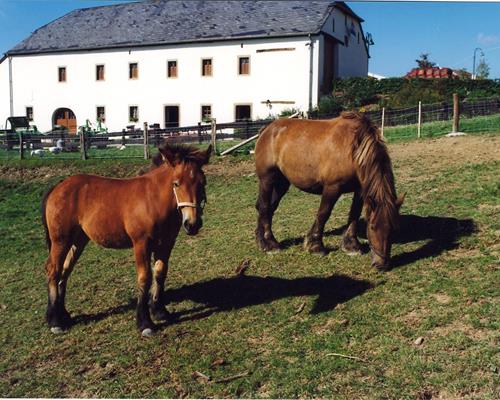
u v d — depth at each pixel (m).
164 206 5.45
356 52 39.31
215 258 7.92
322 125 7.07
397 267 6.48
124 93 36.94
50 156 20.09
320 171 6.89
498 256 6.32
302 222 9.17
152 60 35.72
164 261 5.87
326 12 32.91
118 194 5.70
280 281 6.68
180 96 35.12
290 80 31.94
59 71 39.25
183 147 5.28
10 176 17.73
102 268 8.18
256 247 8.12
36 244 10.58
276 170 7.71
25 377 5.23
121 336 5.79
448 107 21.98
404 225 7.99
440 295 5.61
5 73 41.31
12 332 6.29
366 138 6.23
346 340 5.04
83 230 5.94
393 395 4.16
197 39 33.75
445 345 4.68
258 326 5.59
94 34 38.91
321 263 7.05
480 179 9.92
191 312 6.18
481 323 4.93
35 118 40.62
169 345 5.43
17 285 7.98
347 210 9.55
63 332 6.08
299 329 5.39
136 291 7.11
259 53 32.56
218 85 33.91
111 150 21.97
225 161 16.64
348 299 5.88
